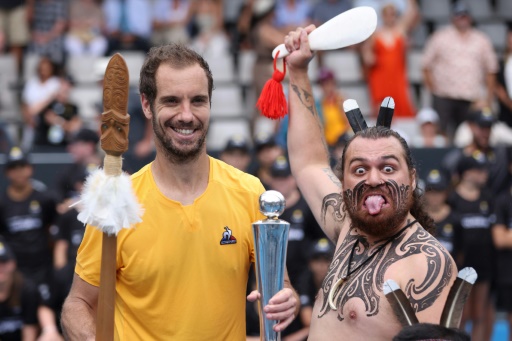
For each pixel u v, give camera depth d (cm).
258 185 927
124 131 818
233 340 905
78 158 1977
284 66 973
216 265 893
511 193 2006
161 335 888
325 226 937
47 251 1939
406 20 2836
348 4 2688
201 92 878
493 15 3123
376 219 833
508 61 2566
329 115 2338
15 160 1909
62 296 1756
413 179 865
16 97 2583
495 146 2108
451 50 2517
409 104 2592
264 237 845
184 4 2808
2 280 1723
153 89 880
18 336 1745
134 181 905
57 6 2717
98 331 831
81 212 818
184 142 878
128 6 2709
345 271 857
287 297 843
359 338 824
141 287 888
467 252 1964
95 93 2578
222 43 2777
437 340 703
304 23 2633
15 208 1925
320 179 959
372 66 2592
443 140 2392
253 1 2584
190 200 898
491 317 1994
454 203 1970
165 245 887
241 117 2592
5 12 2725
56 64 2427
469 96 2511
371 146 840
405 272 822
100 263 899
